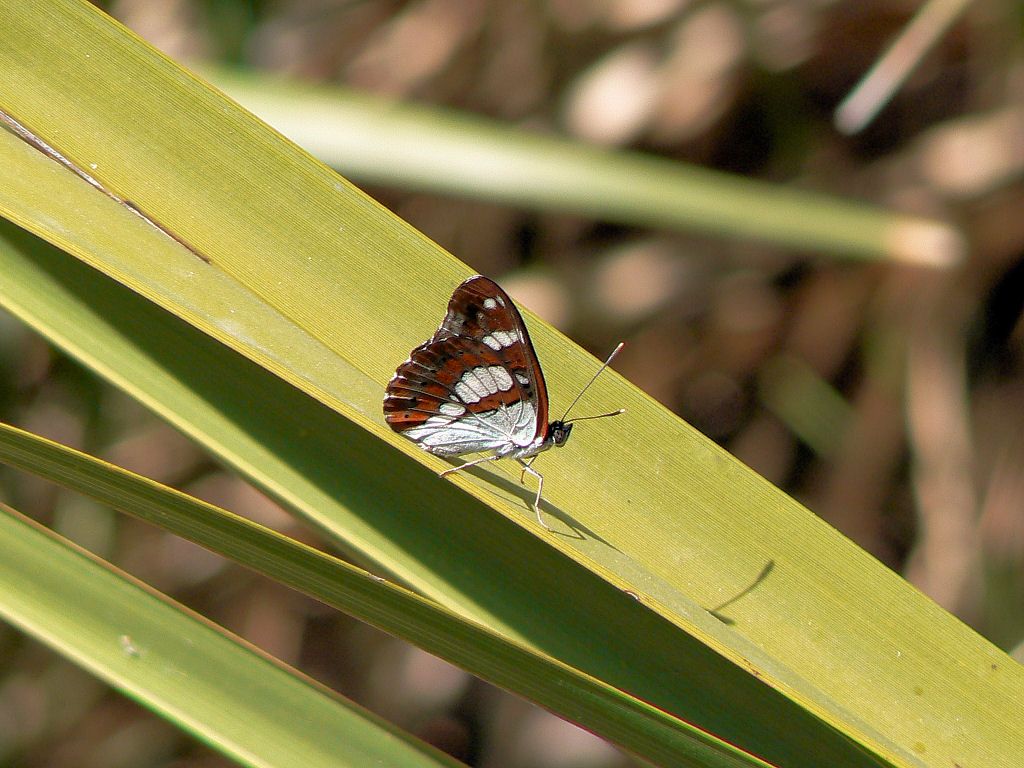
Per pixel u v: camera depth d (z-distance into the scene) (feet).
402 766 3.42
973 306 4.34
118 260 3.45
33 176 3.46
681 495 3.48
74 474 3.38
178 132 3.47
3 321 3.99
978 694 3.44
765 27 4.42
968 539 4.09
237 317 3.46
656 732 3.38
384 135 3.71
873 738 3.42
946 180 4.32
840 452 4.43
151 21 4.26
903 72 3.80
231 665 3.42
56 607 3.41
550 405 3.49
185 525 3.39
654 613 3.44
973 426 4.30
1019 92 4.22
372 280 3.48
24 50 3.46
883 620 3.45
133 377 3.44
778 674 3.43
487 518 3.45
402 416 3.51
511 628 3.44
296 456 3.45
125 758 4.32
